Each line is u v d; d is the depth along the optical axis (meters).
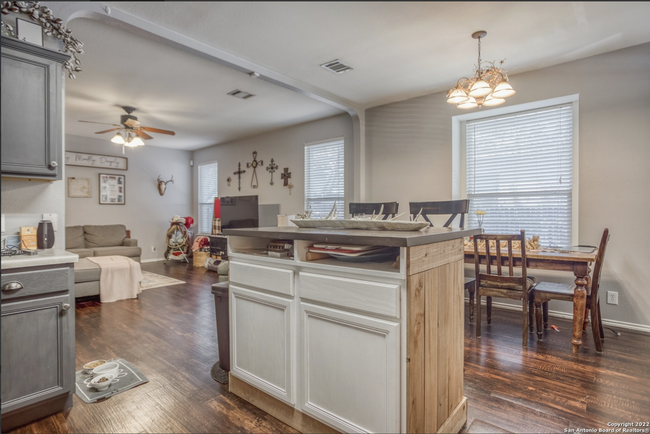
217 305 2.28
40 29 2.06
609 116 3.17
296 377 1.67
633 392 2.02
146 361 2.49
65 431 1.70
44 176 2.01
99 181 6.75
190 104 4.63
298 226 2.03
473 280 3.26
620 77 3.12
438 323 1.52
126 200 7.12
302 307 1.62
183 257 7.09
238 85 3.94
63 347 1.84
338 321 1.48
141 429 1.71
